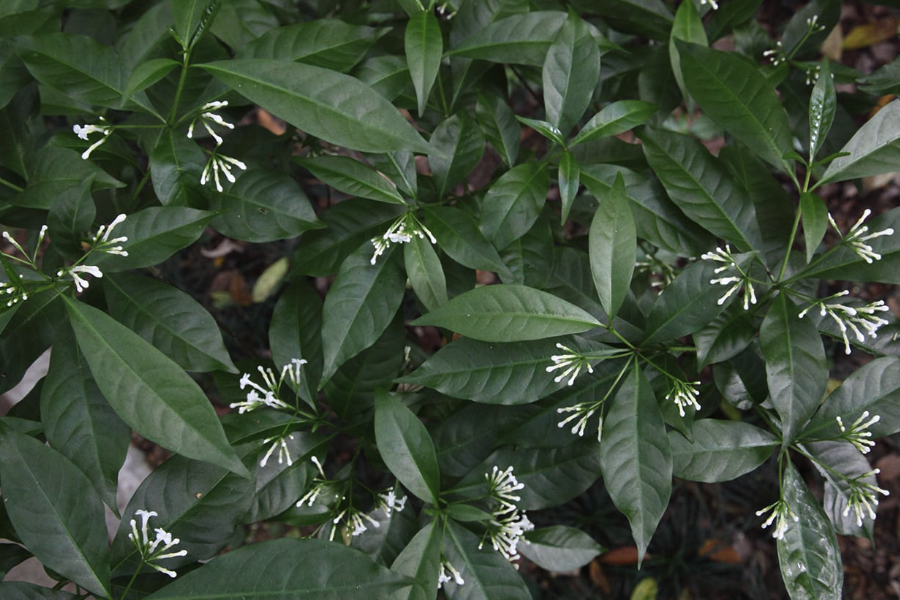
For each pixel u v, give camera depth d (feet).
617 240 3.19
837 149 3.87
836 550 3.21
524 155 3.62
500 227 3.33
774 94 3.35
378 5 3.75
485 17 3.59
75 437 3.18
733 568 5.79
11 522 3.14
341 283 3.31
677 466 3.30
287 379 3.45
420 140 3.11
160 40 3.47
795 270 3.47
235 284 6.39
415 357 3.93
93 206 3.15
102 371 3.04
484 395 3.24
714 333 3.27
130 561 3.22
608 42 3.66
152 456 5.71
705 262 3.25
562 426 3.35
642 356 3.28
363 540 3.44
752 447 3.31
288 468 3.39
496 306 3.17
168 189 3.25
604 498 5.85
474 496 3.41
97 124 3.43
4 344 3.25
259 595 3.02
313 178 6.05
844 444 3.32
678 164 3.40
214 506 3.27
